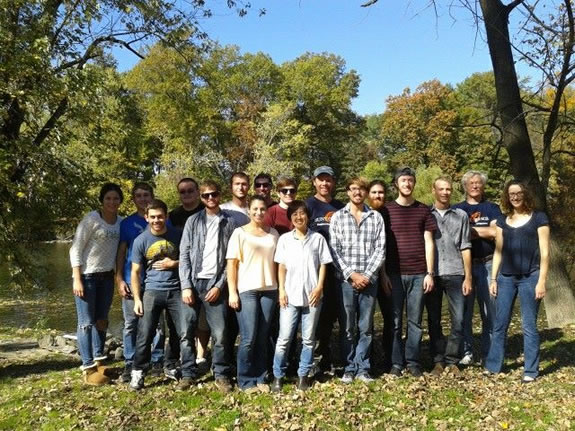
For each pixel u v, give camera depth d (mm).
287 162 34406
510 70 8570
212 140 40656
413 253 5445
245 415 4723
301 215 5152
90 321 5652
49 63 7035
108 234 5641
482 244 6078
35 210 7672
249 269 5180
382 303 5691
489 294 6043
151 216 5289
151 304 5270
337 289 5371
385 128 50531
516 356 6402
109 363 6734
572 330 7496
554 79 8898
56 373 6340
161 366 5918
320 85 45781
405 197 5492
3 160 6527
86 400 5203
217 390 5285
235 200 5762
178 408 4934
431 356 5867
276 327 5586
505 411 4688
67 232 8602
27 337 9695
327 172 5699
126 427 4582
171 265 5293
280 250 5219
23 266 8188
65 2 8125
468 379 5508
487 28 8672
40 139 7715
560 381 5363
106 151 9195
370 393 5109
